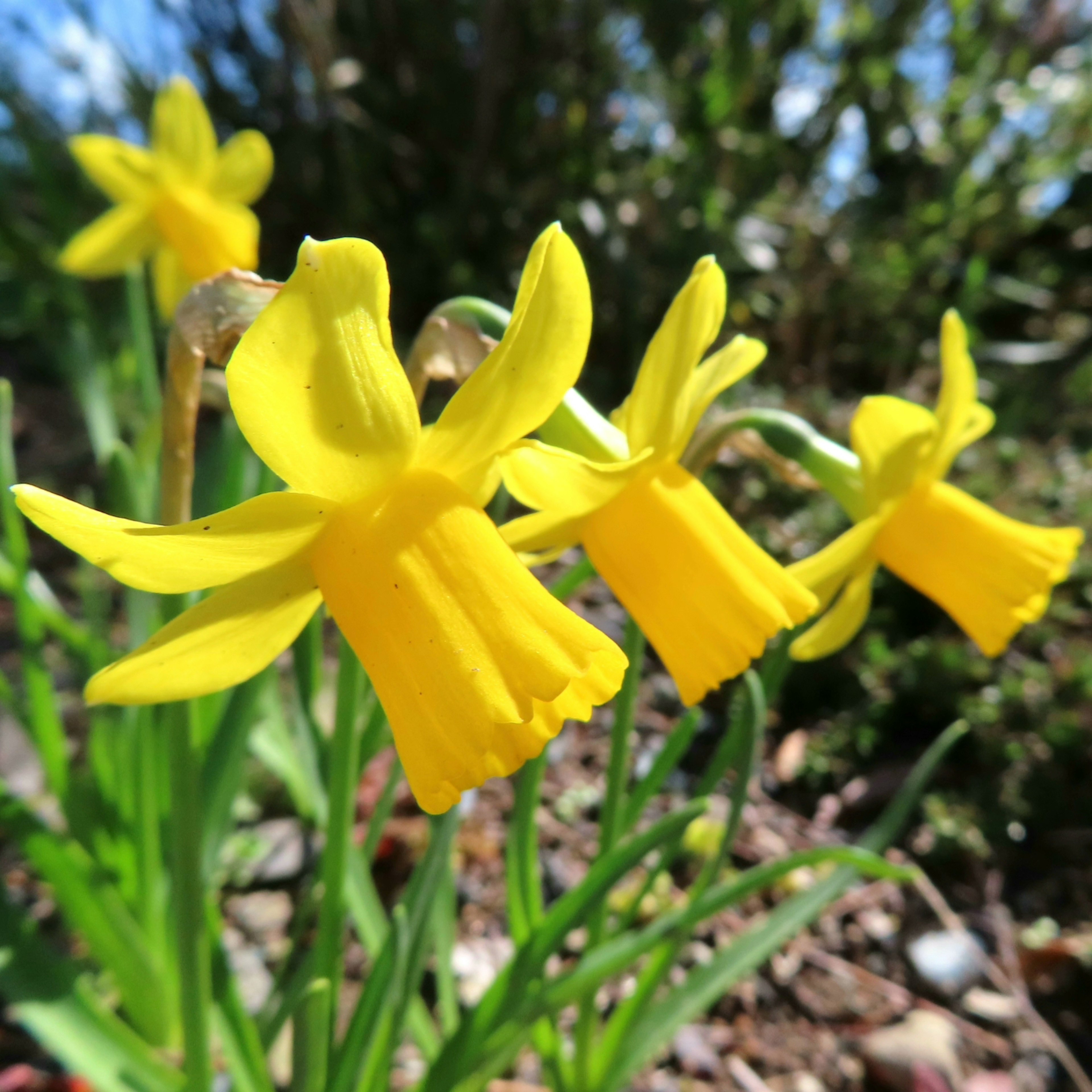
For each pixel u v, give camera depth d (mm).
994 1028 202
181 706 110
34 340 551
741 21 485
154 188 289
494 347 106
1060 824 252
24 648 167
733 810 141
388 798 147
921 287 579
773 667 156
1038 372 554
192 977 121
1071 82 580
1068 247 646
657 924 134
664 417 107
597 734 291
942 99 592
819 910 155
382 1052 138
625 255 488
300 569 98
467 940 213
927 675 285
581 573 138
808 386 531
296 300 80
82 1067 128
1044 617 312
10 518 163
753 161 534
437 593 92
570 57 520
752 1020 202
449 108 507
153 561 87
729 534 116
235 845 237
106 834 190
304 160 501
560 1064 161
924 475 142
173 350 101
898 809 161
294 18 453
